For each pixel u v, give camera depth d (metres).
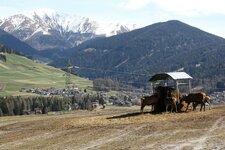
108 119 48.22
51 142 34.72
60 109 169.25
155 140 31.83
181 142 30.12
